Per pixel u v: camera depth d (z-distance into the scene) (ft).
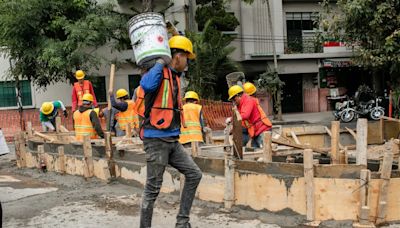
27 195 22.74
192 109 26.30
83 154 26.18
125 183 23.77
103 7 64.49
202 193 19.65
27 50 60.03
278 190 17.39
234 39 77.71
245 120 25.61
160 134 13.41
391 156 15.92
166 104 13.38
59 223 17.65
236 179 18.48
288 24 83.20
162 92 13.33
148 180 13.74
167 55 13.17
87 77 63.05
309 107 84.38
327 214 16.52
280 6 79.87
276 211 17.46
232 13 77.82
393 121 29.66
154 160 13.51
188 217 14.48
